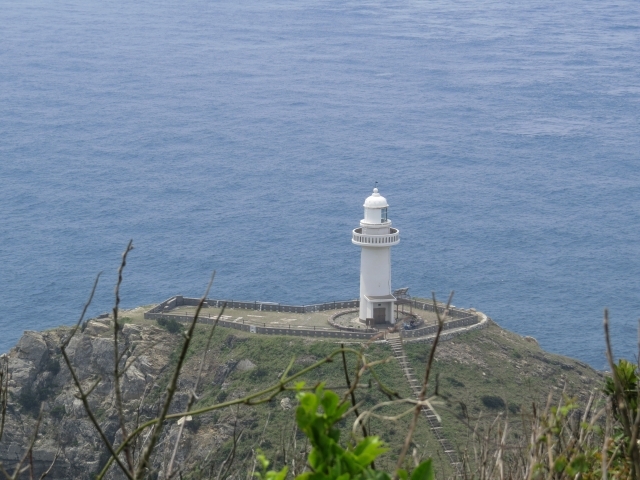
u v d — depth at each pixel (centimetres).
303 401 1105
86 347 11425
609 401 1519
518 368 11394
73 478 10444
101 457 10419
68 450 10556
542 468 1347
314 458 1094
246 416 9750
